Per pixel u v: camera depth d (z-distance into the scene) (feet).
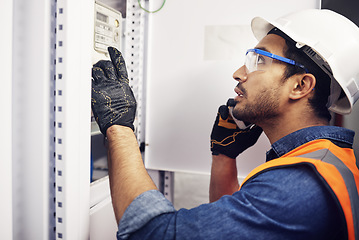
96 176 3.80
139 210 1.74
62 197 1.89
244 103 2.37
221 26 3.50
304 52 2.13
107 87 2.43
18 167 1.91
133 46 3.66
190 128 3.67
